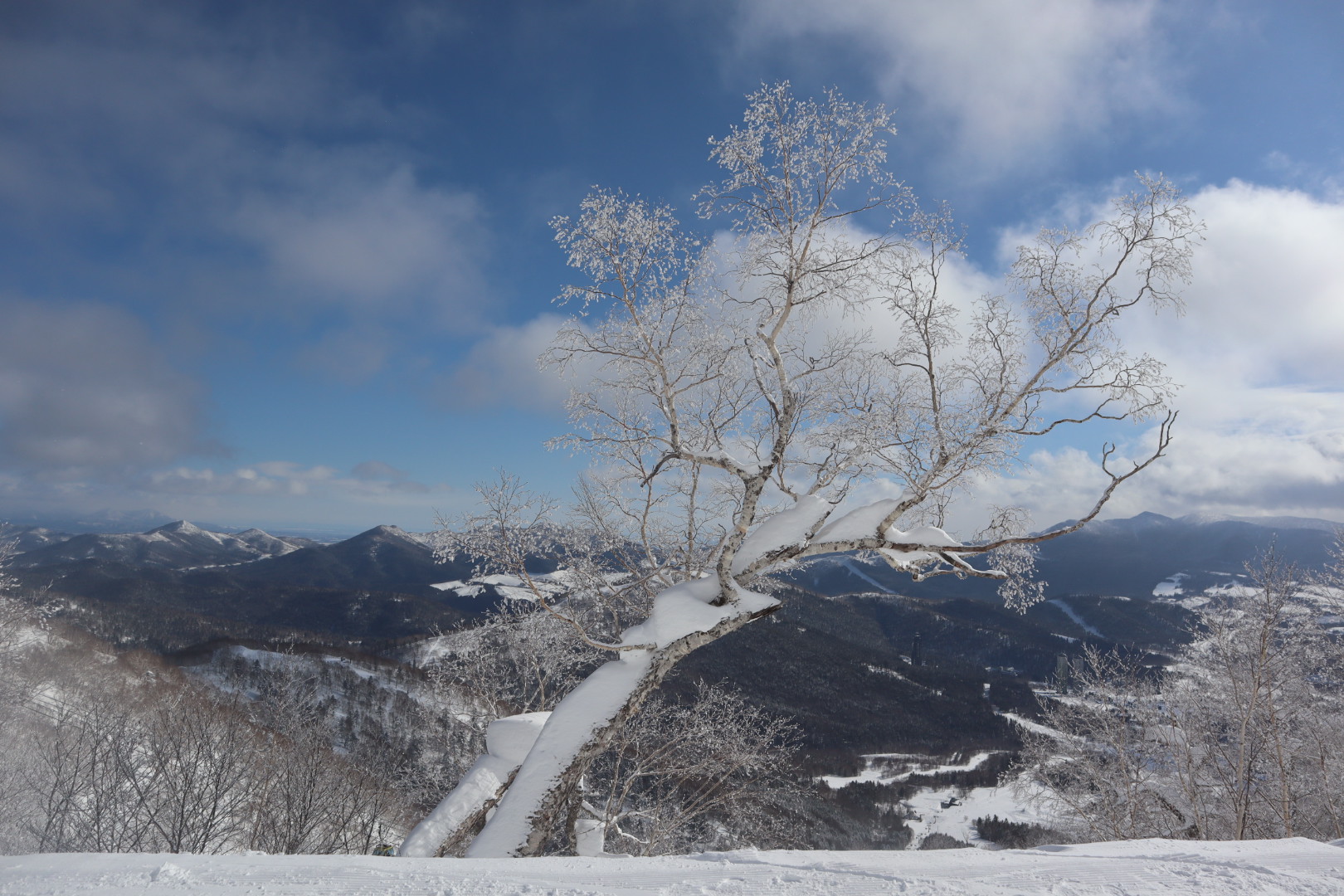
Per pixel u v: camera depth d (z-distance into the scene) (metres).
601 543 12.43
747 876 4.13
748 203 9.41
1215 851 4.91
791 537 9.52
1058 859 4.60
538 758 8.51
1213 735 15.95
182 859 4.58
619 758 11.84
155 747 14.73
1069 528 8.81
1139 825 16.19
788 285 9.44
